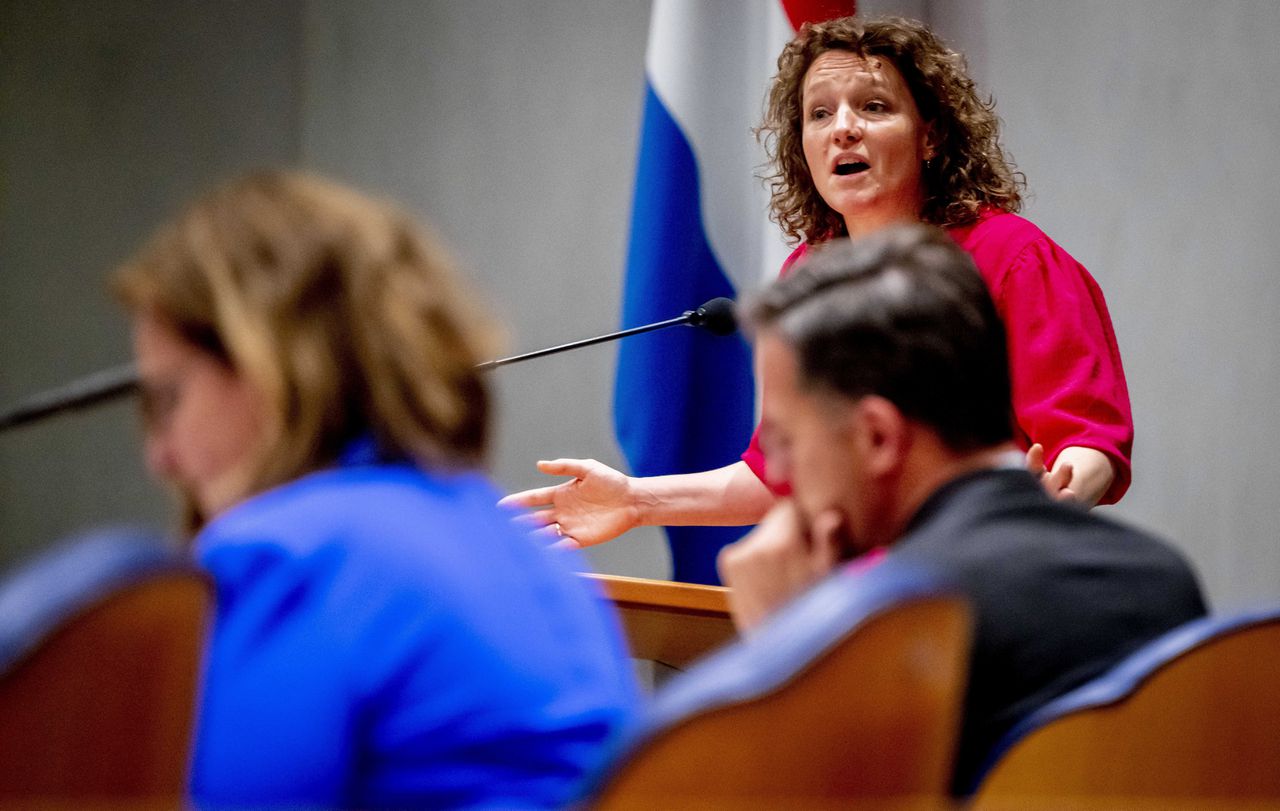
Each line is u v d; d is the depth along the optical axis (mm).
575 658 2049
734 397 7223
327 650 1846
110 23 10484
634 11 9258
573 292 9367
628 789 1522
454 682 1886
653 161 7379
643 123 7480
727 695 1532
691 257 7309
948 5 7883
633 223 7391
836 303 2582
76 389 2910
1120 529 2586
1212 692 2271
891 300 2561
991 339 2594
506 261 9633
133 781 1603
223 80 10461
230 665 1835
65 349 10281
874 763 1682
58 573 1512
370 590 1881
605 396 9203
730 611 3764
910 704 1696
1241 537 6984
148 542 1580
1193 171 7176
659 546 8914
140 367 2121
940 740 1774
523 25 9672
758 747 1575
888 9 7535
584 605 2172
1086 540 2506
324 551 1894
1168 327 7234
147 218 10352
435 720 1870
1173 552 2584
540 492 5070
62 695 1517
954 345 2545
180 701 1637
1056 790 2207
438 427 2084
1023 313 4895
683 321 4918
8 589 1512
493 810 1863
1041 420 4738
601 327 9234
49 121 10414
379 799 1870
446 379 2111
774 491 5086
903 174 5199
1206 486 7098
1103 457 4598
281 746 1807
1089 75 7492
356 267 2076
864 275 2607
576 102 9438
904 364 2527
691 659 4223
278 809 1788
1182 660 2238
